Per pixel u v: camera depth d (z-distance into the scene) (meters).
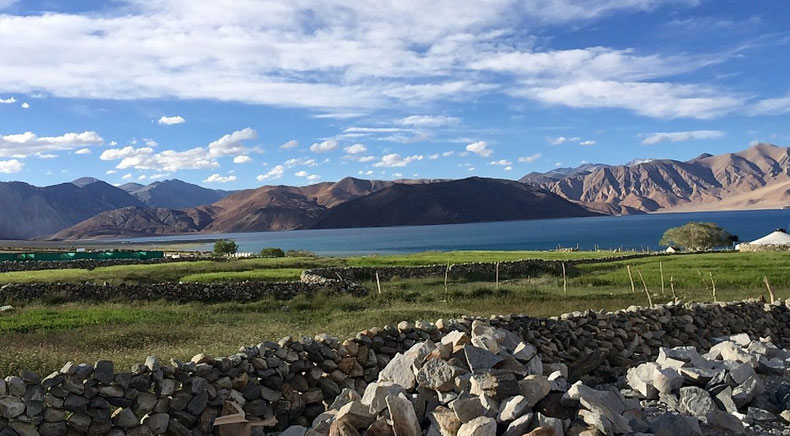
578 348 13.74
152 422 8.28
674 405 8.89
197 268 44.94
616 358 14.05
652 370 9.59
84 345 15.60
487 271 43.91
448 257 62.03
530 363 8.72
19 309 23.53
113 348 15.36
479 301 27.61
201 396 8.64
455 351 8.56
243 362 9.32
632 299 27.80
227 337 17.02
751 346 11.38
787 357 11.02
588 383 12.93
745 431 8.03
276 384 9.52
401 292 30.59
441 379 7.99
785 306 19.23
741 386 8.92
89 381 8.14
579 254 68.75
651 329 15.55
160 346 15.66
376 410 7.69
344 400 8.80
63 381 8.04
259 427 8.88
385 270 41.22
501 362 8.37
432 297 29.23
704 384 9.16
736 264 46.88
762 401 8.84
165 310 23.91
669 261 51.88
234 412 8.73
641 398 9.44
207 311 23.88
